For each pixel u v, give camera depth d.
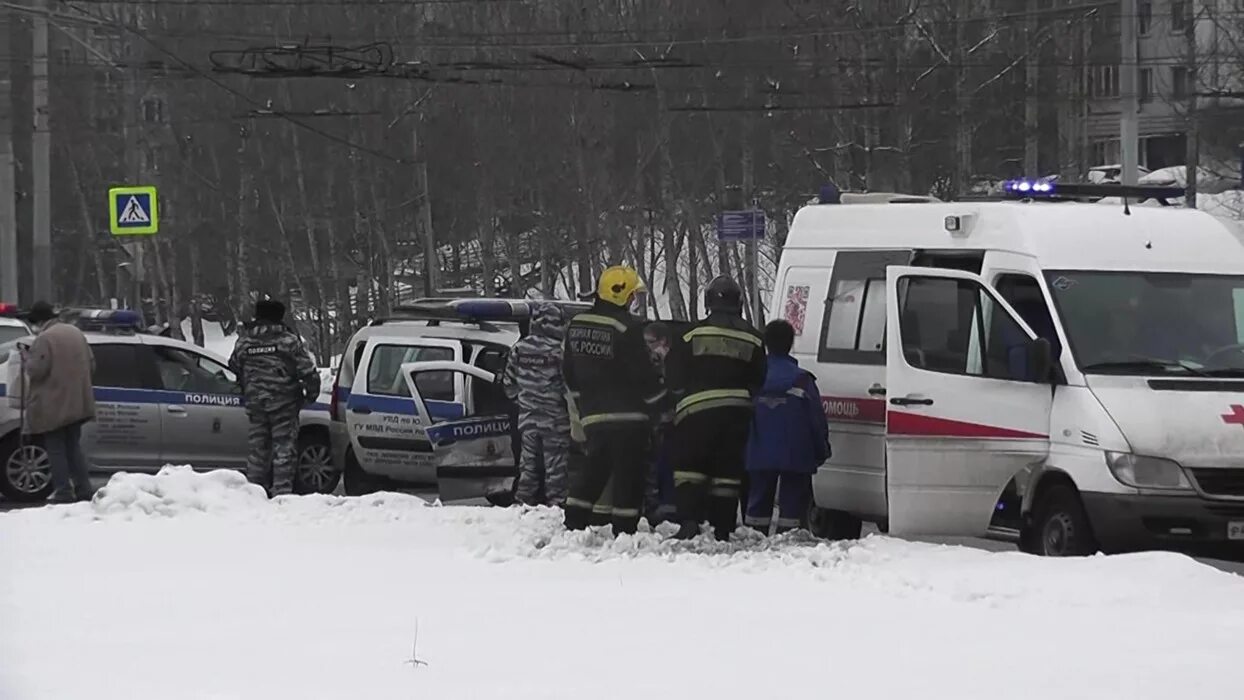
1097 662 13.07
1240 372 20.34
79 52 104.56
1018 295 21.08
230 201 102.50
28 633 14.41
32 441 30.75
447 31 90.88
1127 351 20.23
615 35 87.44
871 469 22.42
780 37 66.88
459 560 18.97
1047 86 82.00
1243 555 19.59
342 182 100.38
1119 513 19.06
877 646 13.77
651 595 16.56
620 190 91.06
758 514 22.23
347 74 51.75
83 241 115.69
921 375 20.56
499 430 27.00
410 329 30.72
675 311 88.12
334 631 14.49
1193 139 71.94
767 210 91.00
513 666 12.88
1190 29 74.31
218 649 13.59
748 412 20.47
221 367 33.03
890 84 71.19
